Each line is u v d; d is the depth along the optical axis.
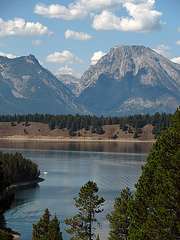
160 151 50.31
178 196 46.91
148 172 53.59
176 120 53.44
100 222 107.19
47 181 188.38
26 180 184.12
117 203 74.56
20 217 113.00
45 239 68.88
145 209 51.84
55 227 71.50
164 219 45.81
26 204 132.38
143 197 52.41
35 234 74.50
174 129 52.62
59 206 128.75
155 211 49.25
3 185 49.41
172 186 47.66
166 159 49.47
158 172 50.38
